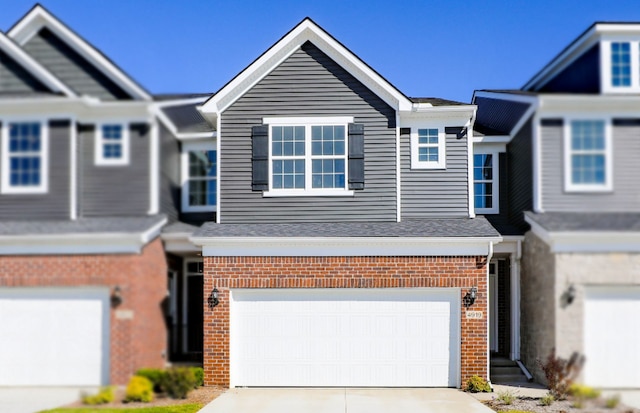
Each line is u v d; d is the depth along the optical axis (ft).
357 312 43.96
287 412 35.01
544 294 43.19
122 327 41.47
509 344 51.67
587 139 45.65
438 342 43.50
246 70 48.24
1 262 42.09
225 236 43.34
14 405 36.88
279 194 47.96
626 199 45.11
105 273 41.73
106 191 46.21
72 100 45.34
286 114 48.67
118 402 38.40
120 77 47.16
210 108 48.37
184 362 47.24
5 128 45.11
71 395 39.45
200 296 52.19
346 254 43.52
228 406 36.68
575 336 40.81
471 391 41.52
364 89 48.80
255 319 44.01
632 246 41.24
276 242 43.32
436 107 49.73
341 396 40.04
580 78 49.65
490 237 42.80
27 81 46.24
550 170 45.52
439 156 50.26
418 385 43.32
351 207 47.88
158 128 47.37
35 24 47.78
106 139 46.52
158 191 46.93
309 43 49.26
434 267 43.21
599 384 40.22
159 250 45.62
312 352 43.78
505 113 54.60
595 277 41.19
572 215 44.83
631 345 40.70
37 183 44.96
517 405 37.45
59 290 42.09
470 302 42.88
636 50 47.44
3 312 42.24
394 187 47.98
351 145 48.26
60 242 41.93
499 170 54.49
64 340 41.68
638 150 45.47
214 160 51.24
